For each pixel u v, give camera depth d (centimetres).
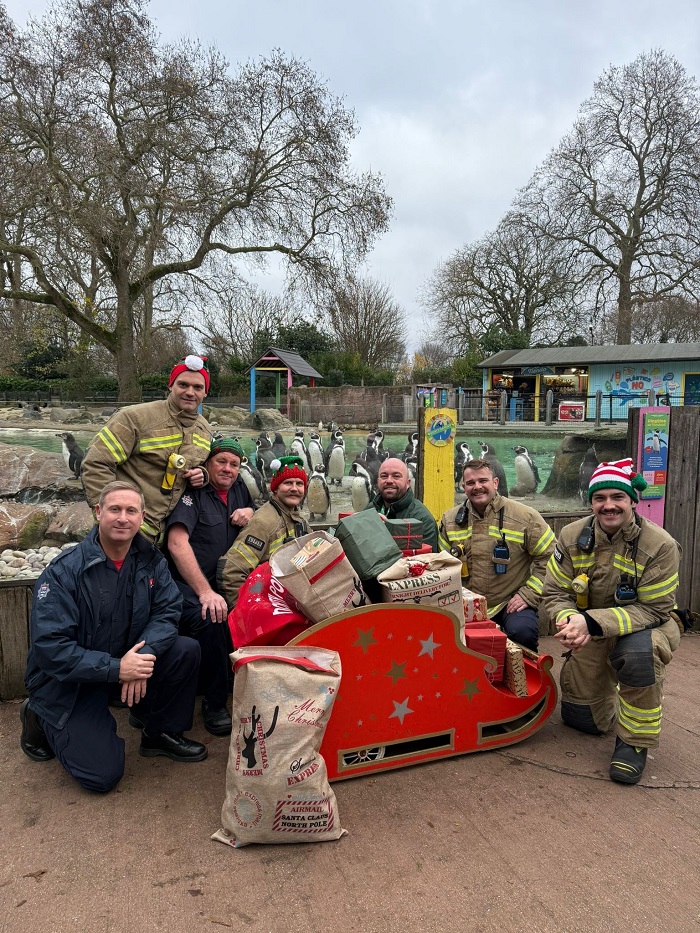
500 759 289
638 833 238
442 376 3534
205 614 300
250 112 1991
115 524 256
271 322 4569
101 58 1819
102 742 260
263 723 224
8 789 265
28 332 2586
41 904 200
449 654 277
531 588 347
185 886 208
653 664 273
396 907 200
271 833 224
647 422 455
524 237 3284
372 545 279
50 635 248
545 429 644
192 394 325
